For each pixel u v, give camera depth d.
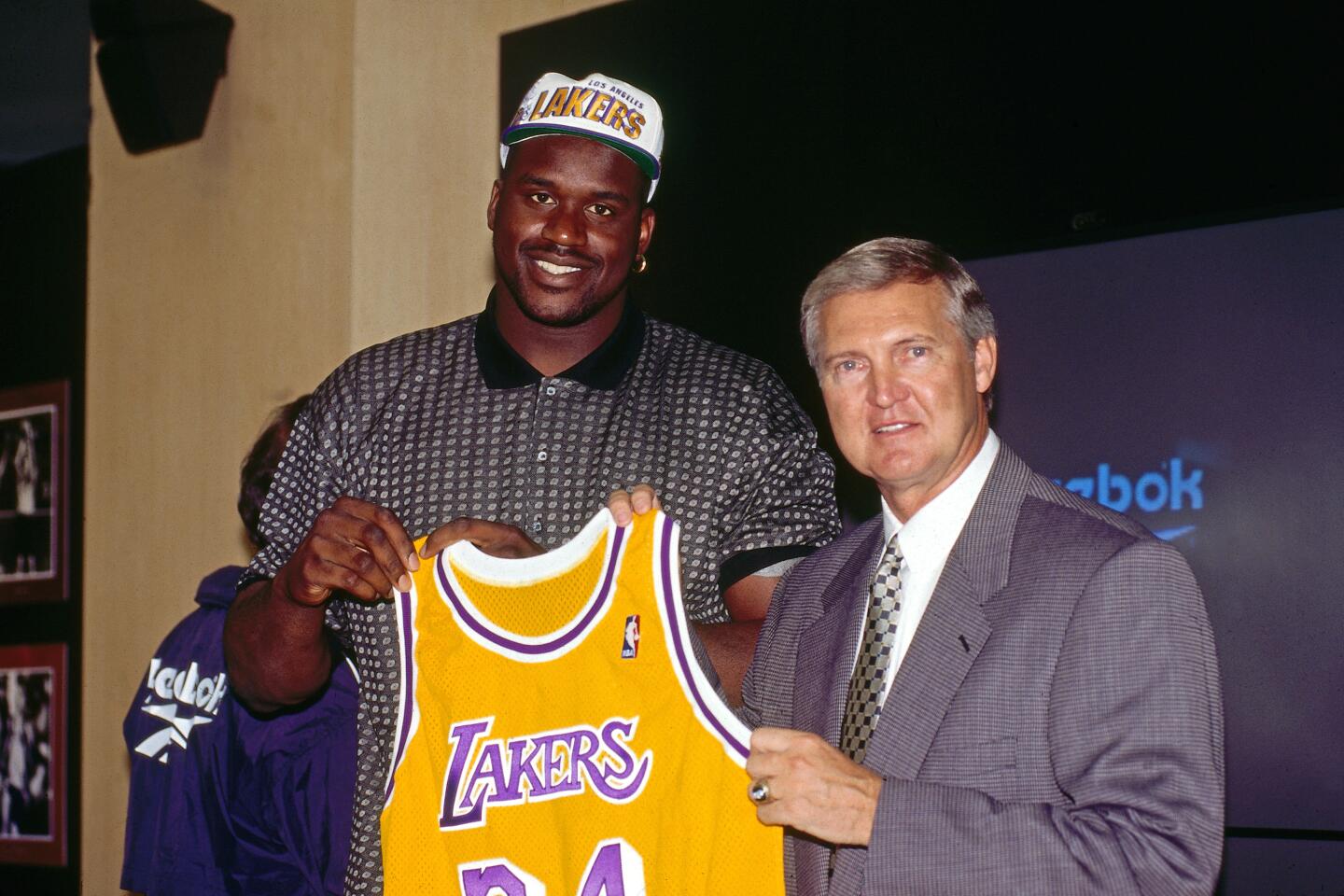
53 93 4.86
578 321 1.99
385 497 2.01
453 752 1.70
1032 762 1.40
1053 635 1.41
